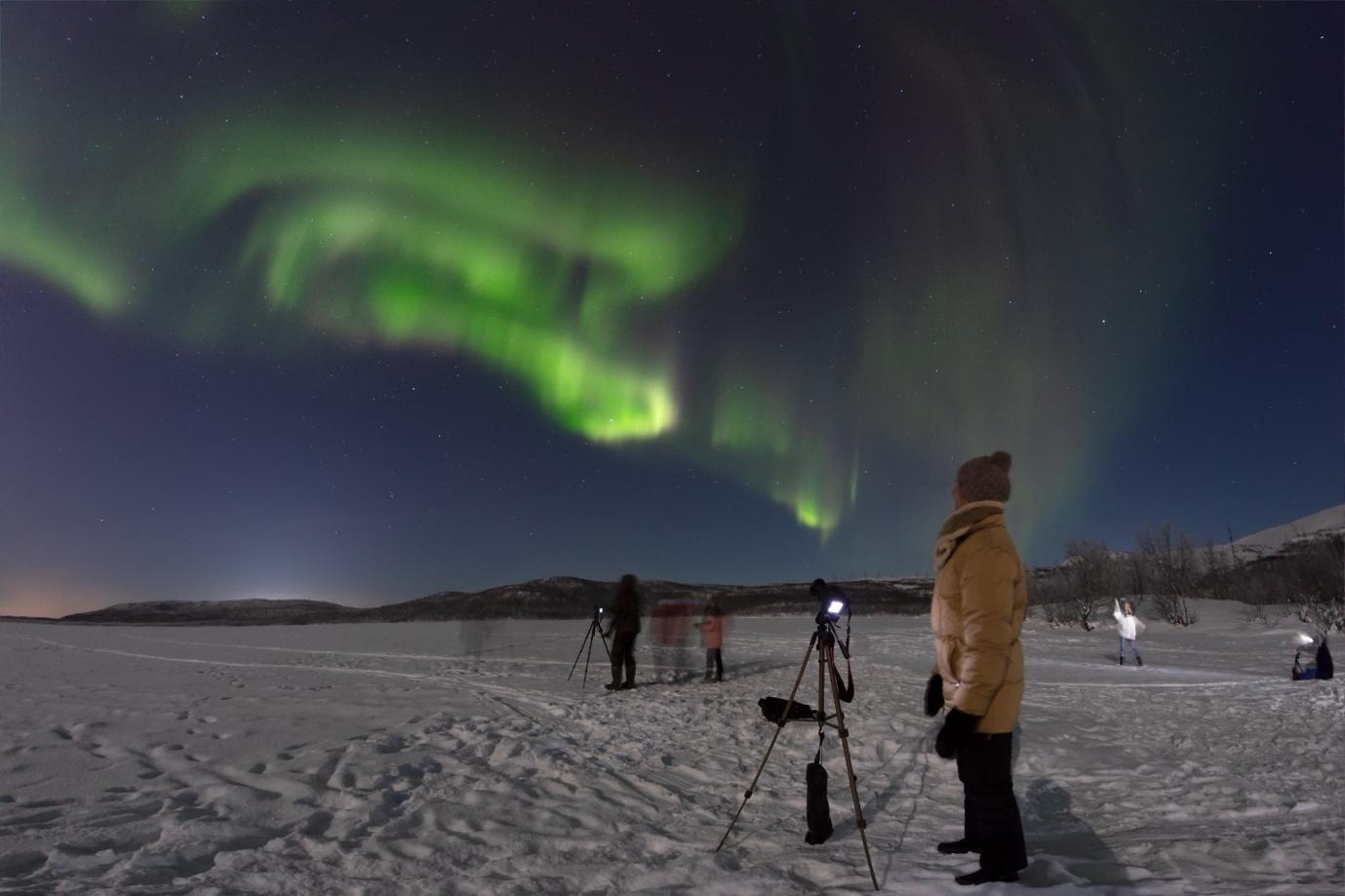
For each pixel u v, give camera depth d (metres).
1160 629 31.64
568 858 4.28
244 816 5.03
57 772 6.13
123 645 22.39
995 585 3.27
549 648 20.64
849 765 3.86
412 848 4.42
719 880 3.66
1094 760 6.69
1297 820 4.61
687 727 8.54
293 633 29.50
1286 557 36.78
